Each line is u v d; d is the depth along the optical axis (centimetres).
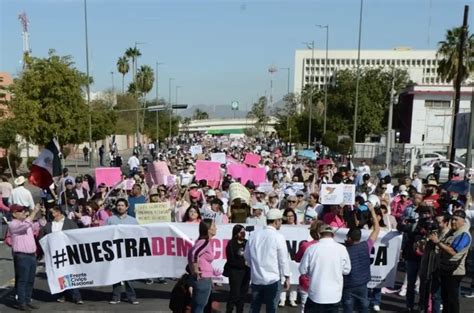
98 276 884
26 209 872
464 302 934
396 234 860
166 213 990
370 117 5631
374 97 5934
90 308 866
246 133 13438
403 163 3591
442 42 4369
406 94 5684
